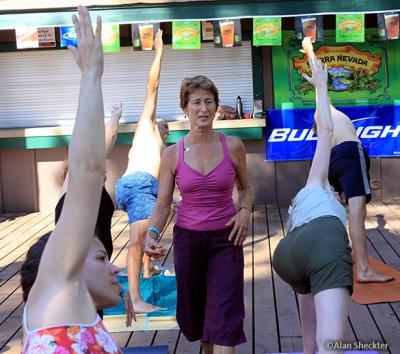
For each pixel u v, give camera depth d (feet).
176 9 24.06
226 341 10.00
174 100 28.32
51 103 28.48
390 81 27.58
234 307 10.17
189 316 10.62
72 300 5.44
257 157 28.25
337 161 16.72
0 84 28.48
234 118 27.61
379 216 24.76
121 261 19.76
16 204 28.86
